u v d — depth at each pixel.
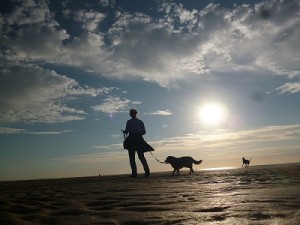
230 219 1.42
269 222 1.31
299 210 1.51
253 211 1.55
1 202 2.15
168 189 2.96
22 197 2.58
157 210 1.73
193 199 2.11
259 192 2.35
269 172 5.62
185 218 1.48
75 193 2.86
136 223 1.43
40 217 1.62
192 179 4.56
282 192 2.26
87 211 1.76
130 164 6.29
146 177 6.07
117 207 1.89
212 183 3.61
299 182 3.21
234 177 4.62
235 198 2.05
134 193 2.66
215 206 1.77
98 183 4.41
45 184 4.90
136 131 6.27
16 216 1.64
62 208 1.92
